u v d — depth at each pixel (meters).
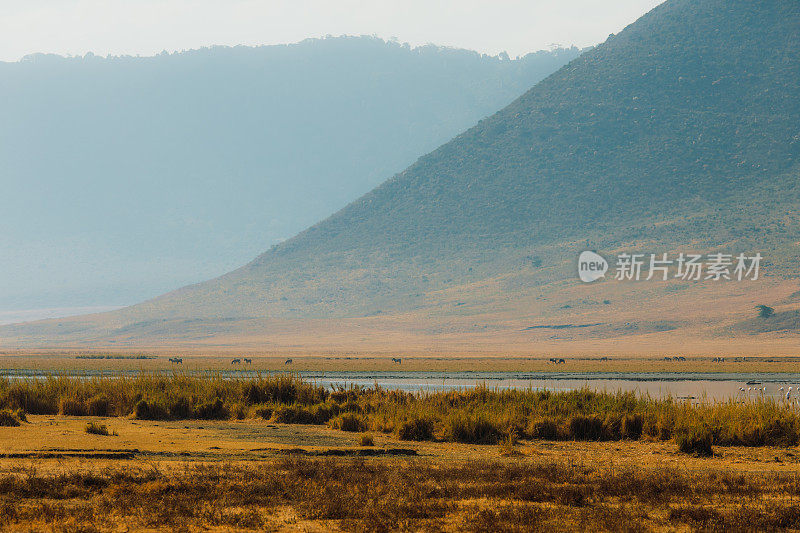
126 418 68.56
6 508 30.64
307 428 63.34
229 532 29.34
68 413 71.56
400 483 37.16
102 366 199.25
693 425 58.66
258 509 32.84
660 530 30.58
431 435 58.47
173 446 48.72
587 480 39.47
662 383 144.75
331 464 41.94
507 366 199.38
